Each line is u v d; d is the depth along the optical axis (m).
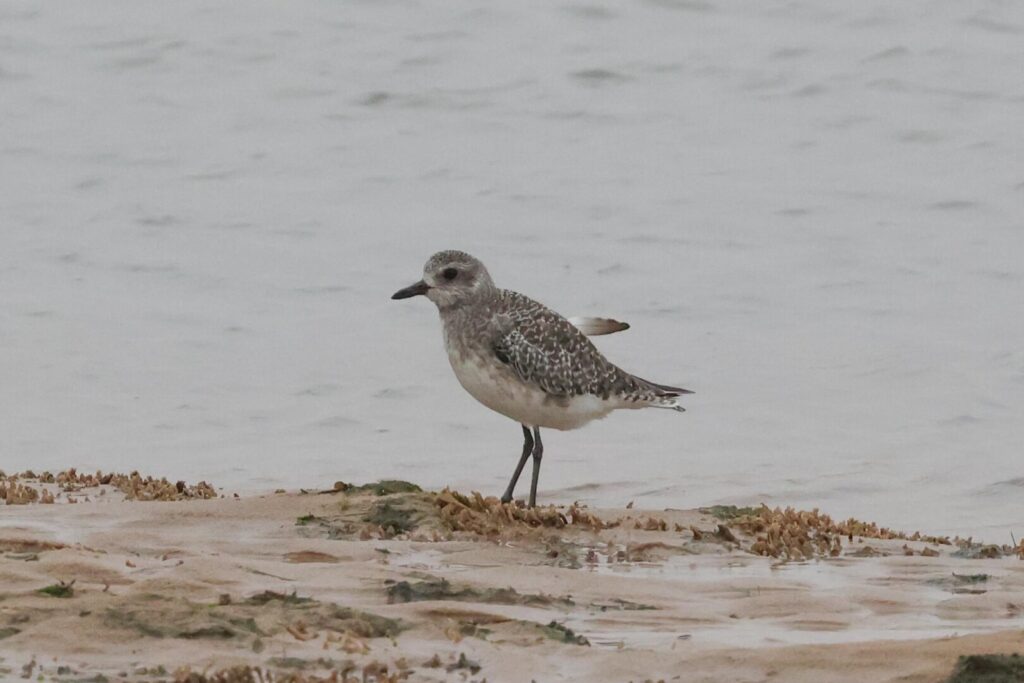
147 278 21.97
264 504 11.66
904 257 22.66
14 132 29.45
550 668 8.03
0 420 16.92
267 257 22.95
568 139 29.22
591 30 34.66
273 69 32.94
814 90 31.28
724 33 34.34
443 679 7.82
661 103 30.91
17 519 11.45
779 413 17.38
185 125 30.11
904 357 18.84
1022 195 25.50
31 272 22.09
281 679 7.67
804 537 11.40
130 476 14.20
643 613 9.30
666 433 16.84
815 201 25.39
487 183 26.59
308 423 17.11
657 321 20.41
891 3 35.31
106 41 34.38
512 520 11.51
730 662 7.96
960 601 9.73
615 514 12.12
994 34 33.94
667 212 24.89
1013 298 20.97
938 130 29.17
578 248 23.30
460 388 18.27
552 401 12.80
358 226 24.41
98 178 26.95
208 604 8.68
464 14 35.69
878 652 7.88
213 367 18.75
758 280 21.77
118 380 18.25
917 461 15.87
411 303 21.17
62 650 7.96
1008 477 15.33
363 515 11.42
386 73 32.44
